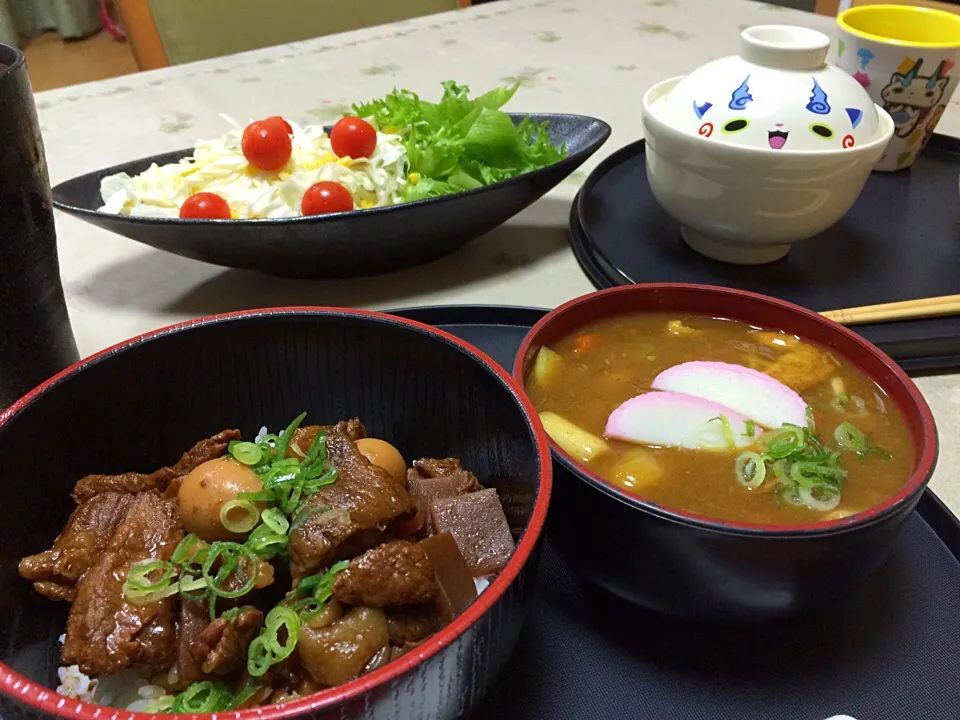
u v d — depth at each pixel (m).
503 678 0.24
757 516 0.24
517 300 0.40
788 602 0.22
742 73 0.36
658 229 0.43
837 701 0.23
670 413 0.27
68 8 1.47
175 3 0.77
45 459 0.24
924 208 0.46
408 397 0.28
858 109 0.36
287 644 0.22
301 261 0.38
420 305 0.38
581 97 0.61
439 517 0.25
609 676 0.24
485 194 0.38
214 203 0.40
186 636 0.23
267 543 0.23
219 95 0.62
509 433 0.25
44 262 0.29
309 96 0.62
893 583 0.26
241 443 0.26
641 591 0.23
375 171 0.45
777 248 0.40
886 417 0.27
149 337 0.26
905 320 0.35
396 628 0.23
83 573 0.24
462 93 0.51
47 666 0.23
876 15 0.51
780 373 0.28
